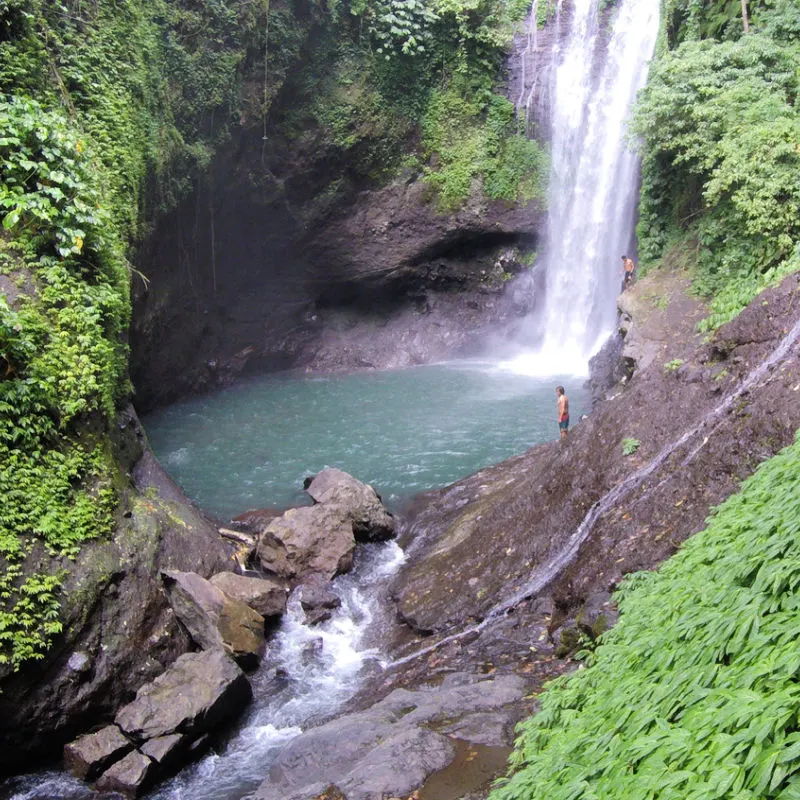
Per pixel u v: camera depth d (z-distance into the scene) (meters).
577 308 25.23
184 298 21.61
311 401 22.05
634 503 9.73
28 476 9.82
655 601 6.12
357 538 13.41
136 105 16.44
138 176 15.96
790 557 4.65
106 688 9.41
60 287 11.28
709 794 3.23
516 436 18.11
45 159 11.85
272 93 21.61
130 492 11.52
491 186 25.52
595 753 4.33
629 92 23.00
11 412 9.94
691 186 16.77
